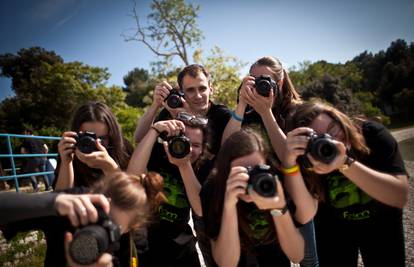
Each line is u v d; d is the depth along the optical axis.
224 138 2.62
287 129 2.49
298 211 1.94
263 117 2.52
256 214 1.99
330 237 2.31
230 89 16.36
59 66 28.95
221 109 3.19
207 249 2.35
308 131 1.84
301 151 1.80
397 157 1.97
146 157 2.31
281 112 2.86
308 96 36.44
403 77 56.16
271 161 2.04
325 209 2.32
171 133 2.34
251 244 2.01
